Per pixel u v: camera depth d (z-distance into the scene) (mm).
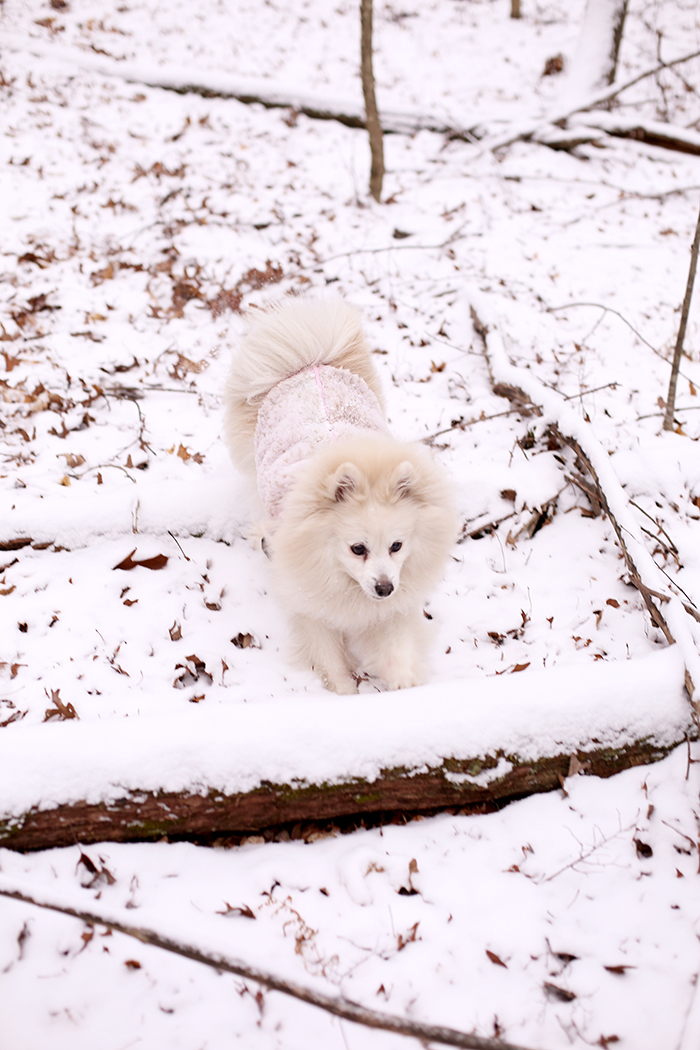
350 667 1229
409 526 1103
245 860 974
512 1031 842
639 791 1014
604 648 1207
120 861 948
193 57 3688
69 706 1089
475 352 1803
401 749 988
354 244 2295
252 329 1344
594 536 1387
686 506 1416
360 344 1369
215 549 1352
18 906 895
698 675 1027
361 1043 833
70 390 1641
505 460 1494
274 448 1208
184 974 870
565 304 2029
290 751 976
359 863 957
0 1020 827
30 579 1262
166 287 2002
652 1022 846
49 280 1971
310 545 1098
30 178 2441
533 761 1011
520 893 939
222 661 1181
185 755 963
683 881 942
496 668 1193
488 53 4121
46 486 1409
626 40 4410
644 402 1691
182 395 1674
